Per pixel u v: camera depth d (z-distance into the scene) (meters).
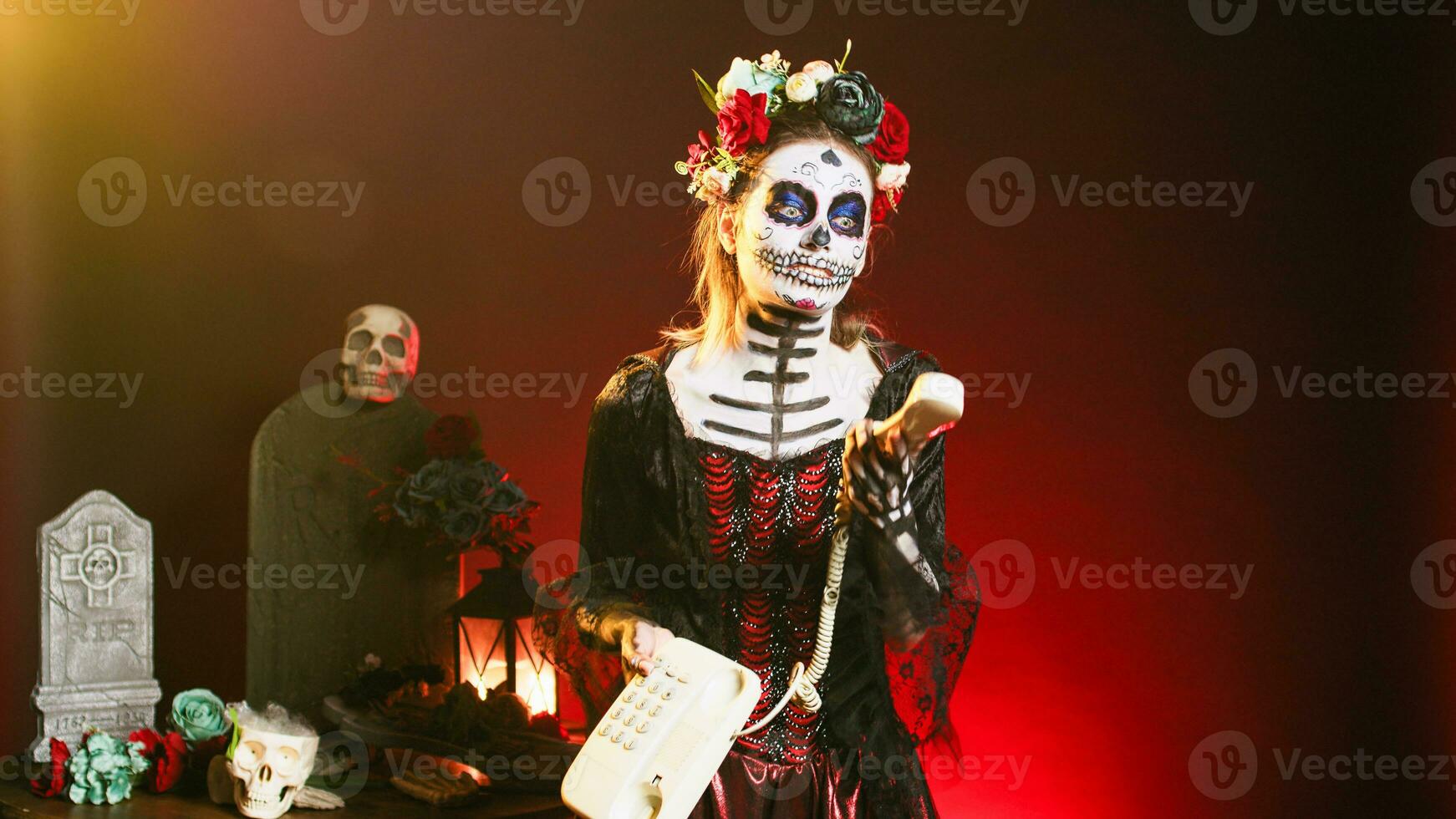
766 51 3.28
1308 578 3.04
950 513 3.19
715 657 1.60
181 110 3.40
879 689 1.76
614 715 1.59
